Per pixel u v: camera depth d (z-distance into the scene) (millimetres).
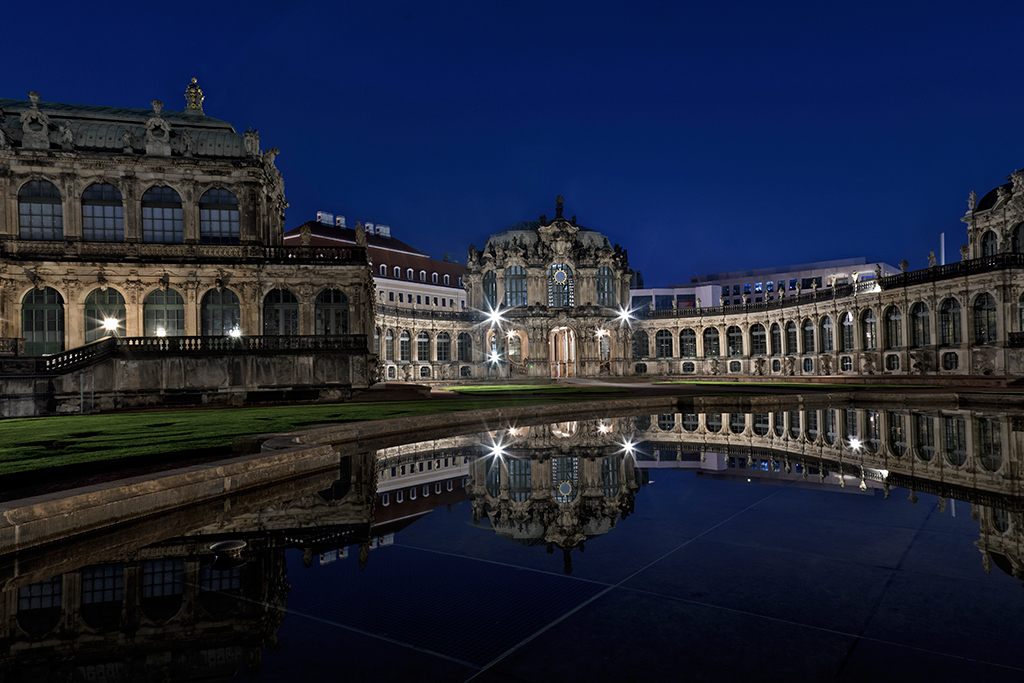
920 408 26578
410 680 3211
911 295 59625
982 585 4582
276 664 3445
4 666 3604
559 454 13570
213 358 35000
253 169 40125
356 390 36906
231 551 6207
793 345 79000
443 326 85938
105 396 32781
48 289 37344
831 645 3533
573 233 90125
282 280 40156
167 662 3570
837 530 6395
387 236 106188
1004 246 57188
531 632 3828
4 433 18359
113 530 7262
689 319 90188
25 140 37375
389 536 6652
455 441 16516
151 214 39125
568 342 93125
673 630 3838
